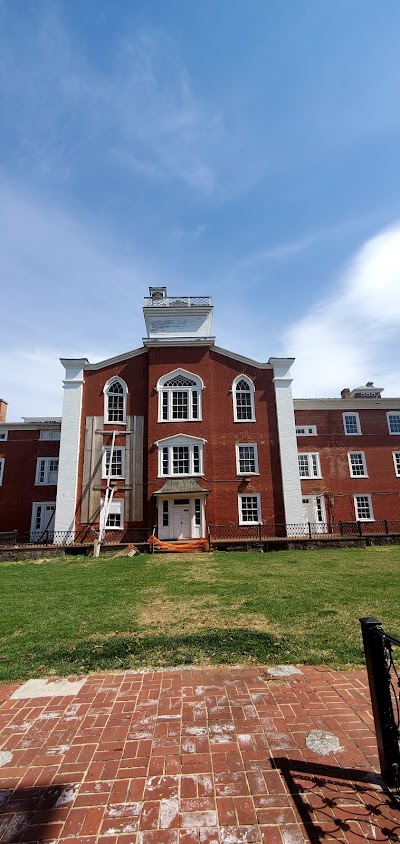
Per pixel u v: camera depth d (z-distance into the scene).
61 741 4.04
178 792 3.32
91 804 3.21
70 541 23.64
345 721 4.28
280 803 3.19
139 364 27.02
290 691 4.92
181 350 26.95
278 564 15.59
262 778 3.46
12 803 3.23
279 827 2.97
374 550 19.92
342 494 30.06
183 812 3.12
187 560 17.89
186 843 2.84
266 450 25.75
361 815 3.06
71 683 5.30
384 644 3.62
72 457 25.08
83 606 9.25
